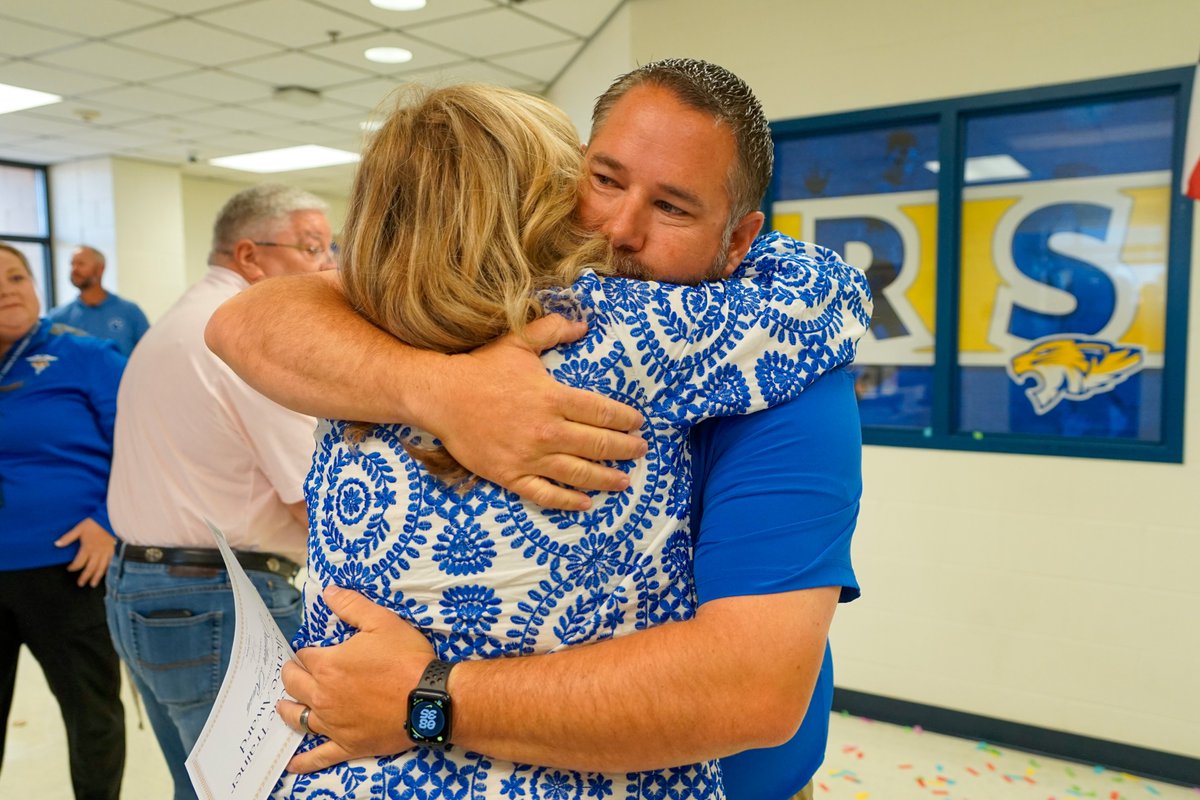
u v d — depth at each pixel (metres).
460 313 0.69
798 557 0.67
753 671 0.64
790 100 3.15
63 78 4.89
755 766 0.86
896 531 3.05
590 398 0.64
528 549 0.65
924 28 2.90
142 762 2.69
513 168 0.71
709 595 0.68
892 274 3.10
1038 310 2.87
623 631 0.68
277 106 5.52
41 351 2.12
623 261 0.74
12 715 3.00
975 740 2.94
